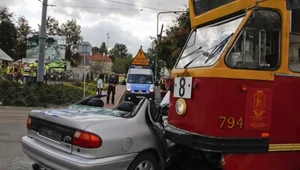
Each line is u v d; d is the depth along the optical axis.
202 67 4.41
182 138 4.40
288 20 4.47
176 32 20.52
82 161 3.87
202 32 5.04
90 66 55.06
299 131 4.61
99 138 3.95
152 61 36.09
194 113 4.41
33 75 24.91
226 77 4.12
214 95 4.13
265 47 4.35
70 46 47.84
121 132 4.20
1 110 13.95
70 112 4.86
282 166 4.52
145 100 4.83
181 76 4.78
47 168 4.30
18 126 9.72
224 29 4.55
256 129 4.30
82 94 18.86
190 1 5.43
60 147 4.24
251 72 4.23
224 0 4.66
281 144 4.48
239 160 4.25
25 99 16.03
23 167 5.67
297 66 4.57
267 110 4.35
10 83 17.14
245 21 4.26
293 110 4.53
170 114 5.12
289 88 4.48
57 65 32.81
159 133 4.70
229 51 4.19
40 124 4.68
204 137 4.19
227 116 4.13
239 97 4.18
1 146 7.06
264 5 4.33
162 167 4.69
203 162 5.09
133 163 4.28
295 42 4.57
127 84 19.48
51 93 17.05
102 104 5.95
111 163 3.99
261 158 4.38
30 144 4.65
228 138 4.16
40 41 17.70
